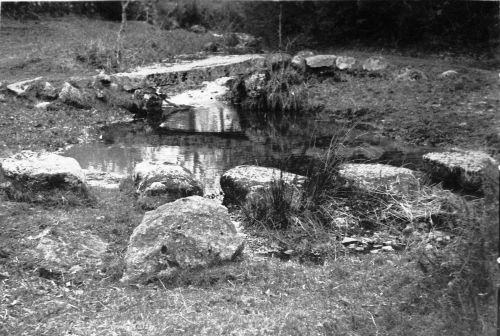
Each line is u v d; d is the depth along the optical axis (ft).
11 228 16.66
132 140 31.73
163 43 55.06
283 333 12.18
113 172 24.93
